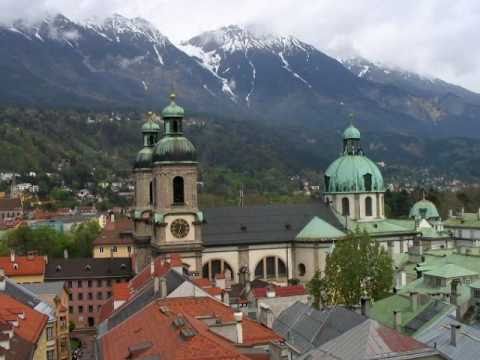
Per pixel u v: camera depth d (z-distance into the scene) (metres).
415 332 89.31
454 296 99.50
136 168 180.88
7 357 83.19
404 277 138.75
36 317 112.06
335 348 65.50
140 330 76.00
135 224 178.38
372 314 105.62
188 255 158.00
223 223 174.75
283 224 179.50
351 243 132.88
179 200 158.75
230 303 123.81
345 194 192.38
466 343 72.75
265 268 174.75
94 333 185.25
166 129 159.75
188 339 62.03
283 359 68.50
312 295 132.00
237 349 68.06
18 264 190.88
